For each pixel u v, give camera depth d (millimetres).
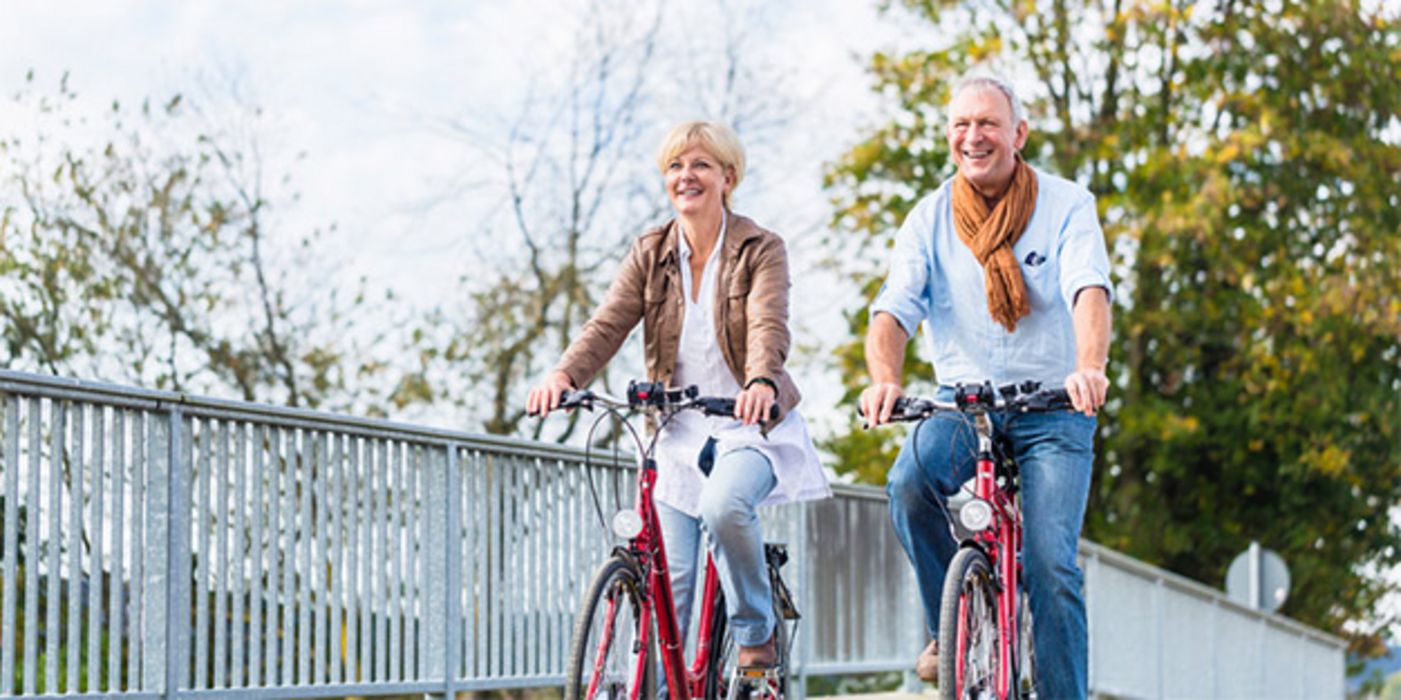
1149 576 21250
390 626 9672
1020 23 34625
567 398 6891
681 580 7344
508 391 28344
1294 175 35438
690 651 10094
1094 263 7074
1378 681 41656
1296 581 39500
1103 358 6852
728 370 7324
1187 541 38969
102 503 7871
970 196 7324
